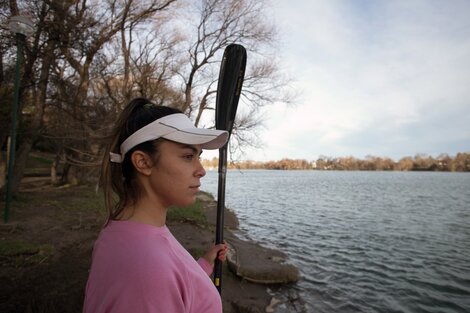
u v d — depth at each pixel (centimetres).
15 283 436
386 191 3750
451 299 601
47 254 561
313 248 971
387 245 1027
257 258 695
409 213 1841
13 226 747
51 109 1198
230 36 1769
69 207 1058
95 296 83
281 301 532
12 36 848
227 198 2677
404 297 606
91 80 1309
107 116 1206
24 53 916
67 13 927
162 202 102
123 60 1517
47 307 368
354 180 6919
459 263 830
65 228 777
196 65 1781
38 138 1311
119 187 104
